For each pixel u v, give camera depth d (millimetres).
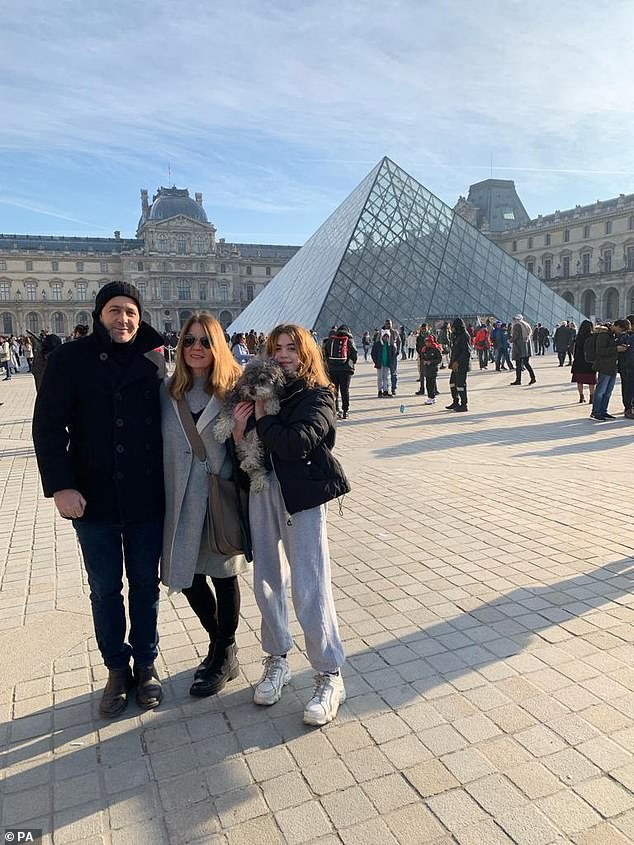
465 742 3166
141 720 3479
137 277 117312
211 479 3463
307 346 3436
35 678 3977
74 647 4375
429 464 9891
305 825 2658
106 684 3811
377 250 40250
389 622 4512
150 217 128125
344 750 3143
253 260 127375
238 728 3373
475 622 4473
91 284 117750
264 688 3553
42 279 115000
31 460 11656
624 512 7035
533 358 36625
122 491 3398
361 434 12820
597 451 10406
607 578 5172
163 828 2674
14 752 3232
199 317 3486
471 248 45312
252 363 3340
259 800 2818
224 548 3443
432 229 44250
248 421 3410
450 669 3859
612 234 92188
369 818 2682
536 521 6805
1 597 5305
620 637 4191
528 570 5406
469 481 8719
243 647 4277
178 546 3463
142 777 3008
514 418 14188
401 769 2982
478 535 6406
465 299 41625
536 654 4004
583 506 7316
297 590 3350
